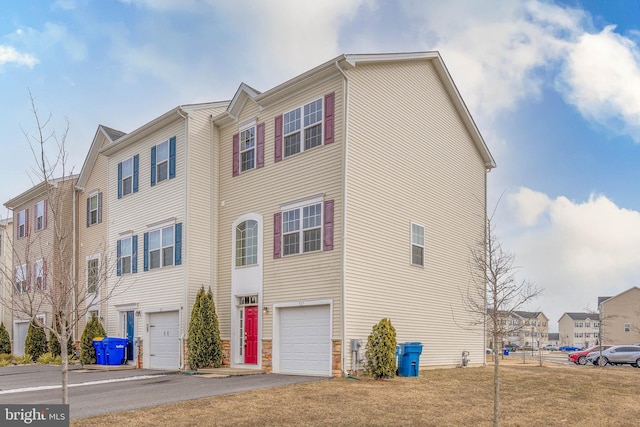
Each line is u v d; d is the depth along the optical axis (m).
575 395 13.56
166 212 20.27
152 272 20.64
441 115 20.66
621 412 11.57
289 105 17.91
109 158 24.22
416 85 19.33
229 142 20.12
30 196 29.14
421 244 18.67
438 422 10.03
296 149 17.44
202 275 19.34
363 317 15.80
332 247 15.74
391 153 17.70
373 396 12.20
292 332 16.75
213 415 10.19
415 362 15.95
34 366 22.64
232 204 19.56
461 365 20.02
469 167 22.14
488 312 12.79
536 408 11.67
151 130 21.34
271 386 13.46
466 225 21.39
